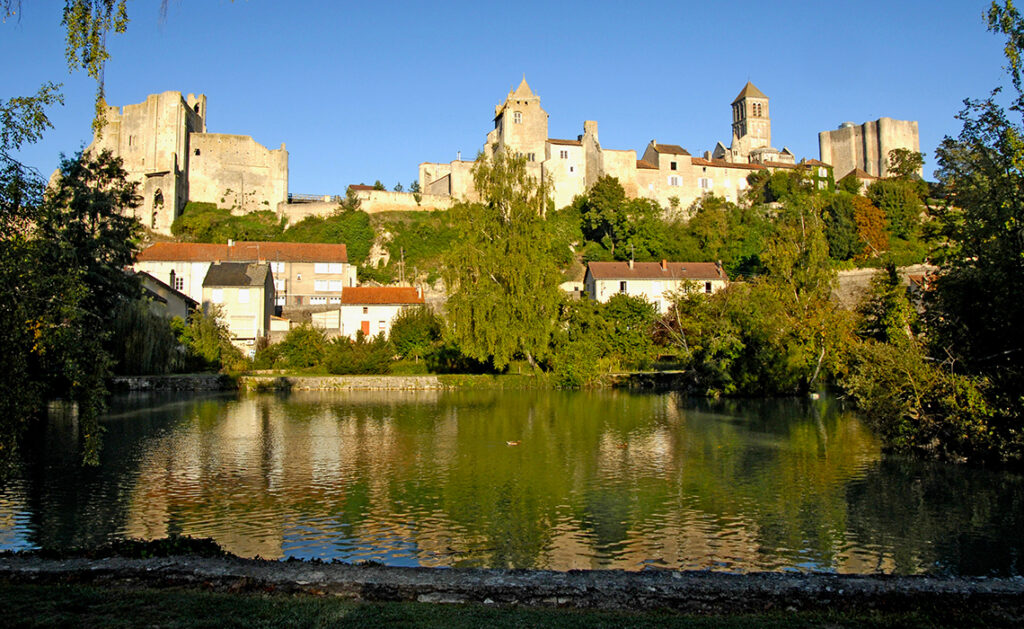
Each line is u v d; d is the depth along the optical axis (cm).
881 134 12031
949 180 2344
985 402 2162
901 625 891
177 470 2320
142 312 5244
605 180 9594
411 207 10731
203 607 916
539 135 10719
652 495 1981
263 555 1470
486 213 5638
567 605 970
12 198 1318
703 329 4994
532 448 2731
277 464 2423
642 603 970
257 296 6844
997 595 956
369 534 1623
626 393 5094
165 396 4812
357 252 9800
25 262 1314
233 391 5181
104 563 1070
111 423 3456
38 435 3011
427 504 1891
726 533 1627
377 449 2717
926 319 2520
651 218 9306
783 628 880
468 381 5512
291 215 10506
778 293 4775
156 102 10212
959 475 2162
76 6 1257
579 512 1808
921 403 2427
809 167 10388
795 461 2439
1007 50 1568
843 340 4344
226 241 9356
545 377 5528
